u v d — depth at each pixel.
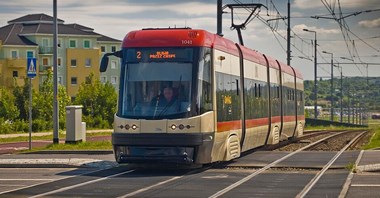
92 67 130.12
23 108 79.12
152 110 21.72
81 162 24.36
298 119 44.91
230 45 25.97
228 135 24.38
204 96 22.14
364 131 62.72
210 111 22.41
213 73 22.86
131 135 21.66
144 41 22.47
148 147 21.59
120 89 22.28
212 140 22.33
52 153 30.11
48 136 49.62
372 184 17.88
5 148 35.03
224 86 24.23
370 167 21.31
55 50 34.06
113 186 18.05
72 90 128.50
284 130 38.53
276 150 32.88
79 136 34.94
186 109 21.56
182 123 21.41
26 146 36.91
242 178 19.89
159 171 22.22
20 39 124.88
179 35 22.39
